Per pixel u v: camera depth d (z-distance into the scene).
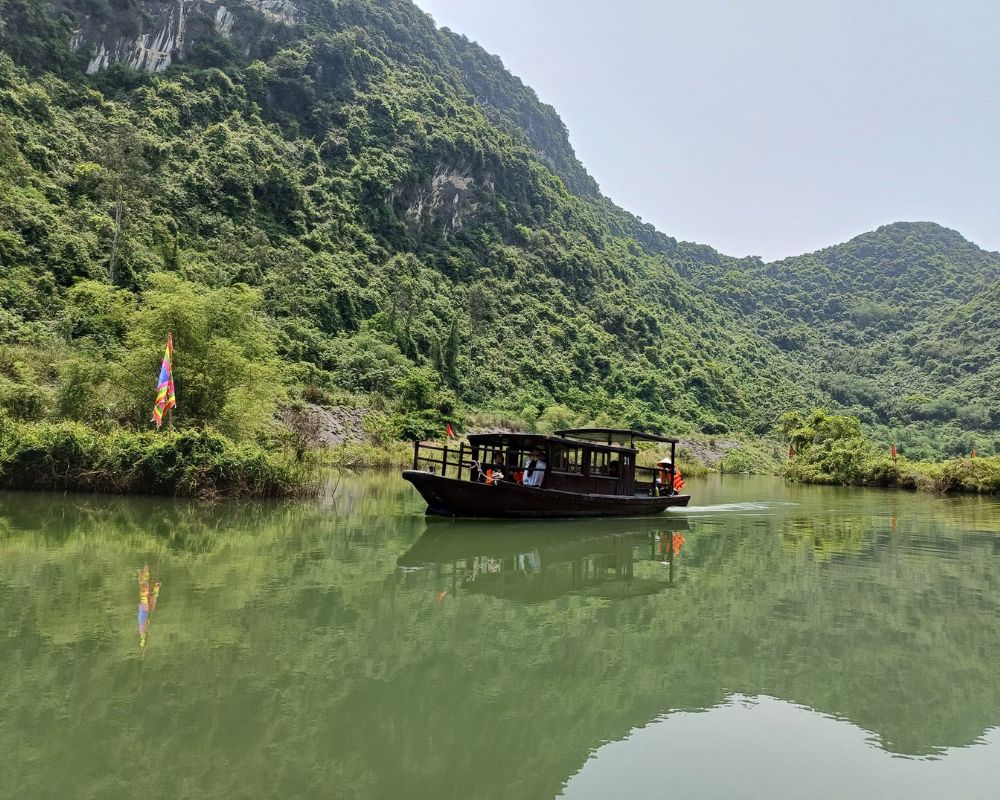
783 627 7.98
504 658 6.64
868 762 4.76
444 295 84.75
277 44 99.50
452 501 15.61
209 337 20.34
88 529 12.15
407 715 5.25
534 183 117.94
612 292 108.38
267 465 17.17
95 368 18.88
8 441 15.96
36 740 4.47
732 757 4.80
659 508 19.59
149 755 4.35
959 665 6.77
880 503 26.28
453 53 157.00
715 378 99.81
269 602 8.01
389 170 91.25
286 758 4.42
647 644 7.26
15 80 60.78
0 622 6.83
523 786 4.27
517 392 72.38
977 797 4.25
